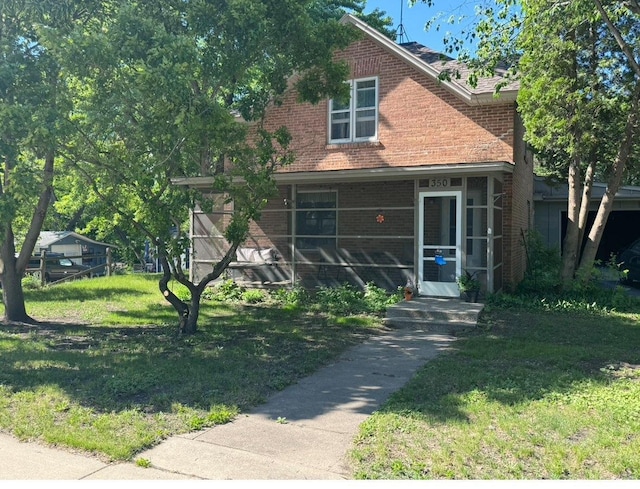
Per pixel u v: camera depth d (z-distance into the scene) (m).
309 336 9.81
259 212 9.75
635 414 5.52
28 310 13.07
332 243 15.66
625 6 9.55
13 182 8.56
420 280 13.42
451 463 4.45
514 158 13.54
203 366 7.53
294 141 15.71
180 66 8.18
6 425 5.39
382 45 14.66
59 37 8.23
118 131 8.88
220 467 4.49
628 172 14.70
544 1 9.73
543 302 12.33
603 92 12.56
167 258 9.81
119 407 5.88
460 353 8.34
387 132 14.66
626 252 17.09
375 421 5.42
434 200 13.59
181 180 14.02
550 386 6.51
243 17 8.73
